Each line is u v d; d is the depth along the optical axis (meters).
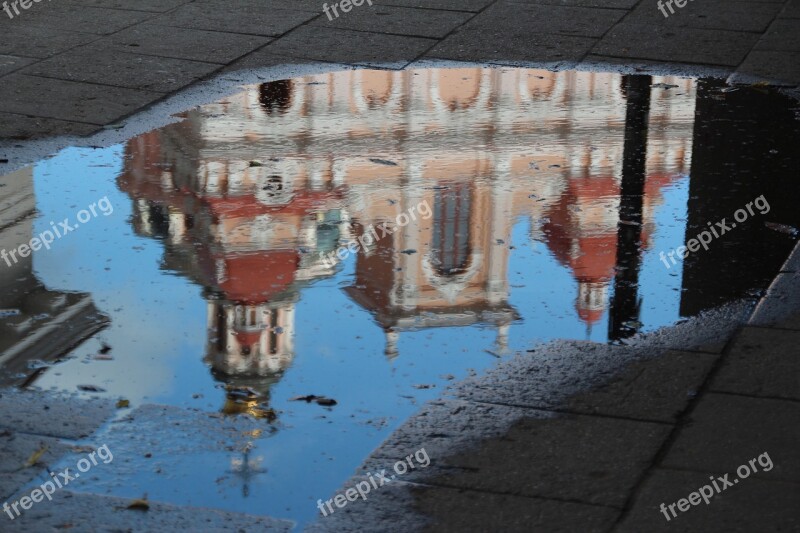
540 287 6.70
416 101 10.28
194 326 6.12
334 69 11.08
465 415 5.21
